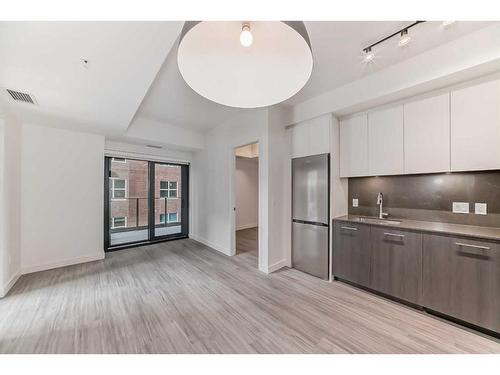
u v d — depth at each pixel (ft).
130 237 15.65
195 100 10.54
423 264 6.98
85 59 5.47
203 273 10.59
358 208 10.38
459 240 6.29
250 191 23.24
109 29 4.45
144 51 5.22
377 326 6.44
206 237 16.20
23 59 5.42
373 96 8.05
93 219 12.44
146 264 11.85
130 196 15.58
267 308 7.44
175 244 16.30
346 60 7.27
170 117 13.14
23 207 10.30
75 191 11.83
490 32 5.74
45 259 10.93
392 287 7.70
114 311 7.23
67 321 6.66
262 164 11.03
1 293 8.18
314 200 10.23
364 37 6.17
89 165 12.29
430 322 6.62
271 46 3.26
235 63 3.35
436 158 7.34
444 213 7.96
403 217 8.99
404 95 7.80
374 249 8.20
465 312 6.19
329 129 9.68
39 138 10.75
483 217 7.13
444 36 6.14
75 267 11.33
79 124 10.69
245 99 3.44
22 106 8.43
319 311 7.25
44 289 8.82
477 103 6.56
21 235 10.24
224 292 8.61
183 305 7.63
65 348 5.52
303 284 9.32
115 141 14.12
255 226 23.52
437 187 8.14
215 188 15.12
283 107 11.28
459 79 6.69
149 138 13.64
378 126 8.79
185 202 18.38
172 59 7.12
